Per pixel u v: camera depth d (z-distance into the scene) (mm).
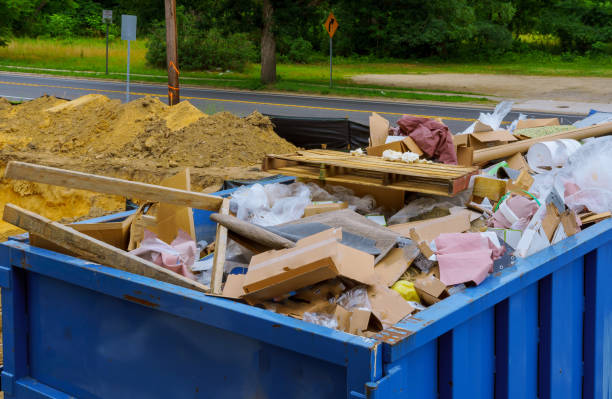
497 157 5410
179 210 3600
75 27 61000
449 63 53000
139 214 3803
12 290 3123
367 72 42312
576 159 4023
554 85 33125
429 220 3826
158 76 36094
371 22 55875
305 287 2752
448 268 2824
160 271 2818
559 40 60188
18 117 15594
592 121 6961
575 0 58156
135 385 2799
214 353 2531
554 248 3000
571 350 3117
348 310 2676
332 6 34625
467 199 4188
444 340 2398
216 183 11102
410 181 4152
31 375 3193
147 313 2709
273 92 29797
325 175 4387
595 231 3252
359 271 2732
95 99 15938
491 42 55344
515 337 2711
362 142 13031
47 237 2986
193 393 2615
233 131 13211
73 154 13789
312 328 2238
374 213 4305
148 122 14047
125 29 18766
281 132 13758
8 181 12133
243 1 31062
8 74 34844
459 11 40219
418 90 30469
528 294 2812
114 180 3113
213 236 4031
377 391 2043
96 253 2928
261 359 2402
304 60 50500
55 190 11719
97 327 2891
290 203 4160
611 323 3471
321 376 2252
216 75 38125
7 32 47938
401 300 2701
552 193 3383
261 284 2580
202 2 33812
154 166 12344
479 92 29953
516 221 3689
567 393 3100
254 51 45656
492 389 2680
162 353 2684
